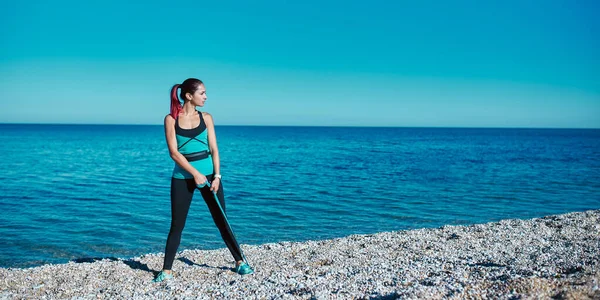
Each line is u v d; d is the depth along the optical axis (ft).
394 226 36.88
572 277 12.94
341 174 76.95
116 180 67.82
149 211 42.73
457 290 12.37
